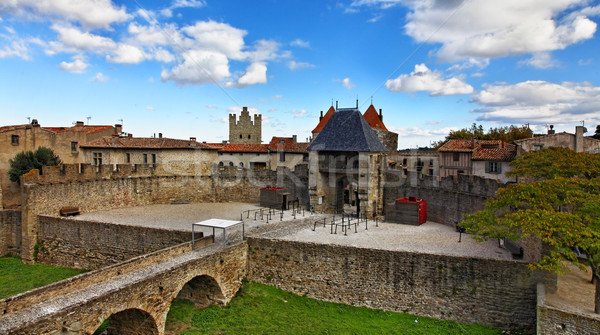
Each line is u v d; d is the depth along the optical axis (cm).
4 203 4447
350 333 2177
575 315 1744
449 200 3597
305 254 2652
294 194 4734
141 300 1878
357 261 2530
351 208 4803
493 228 2173
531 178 3597
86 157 5225
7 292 2634
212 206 4638
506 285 2211
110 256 3112
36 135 4928
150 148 5141
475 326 2252
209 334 2155
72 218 3397
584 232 1738
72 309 1556
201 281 2516
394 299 2455
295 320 2338
